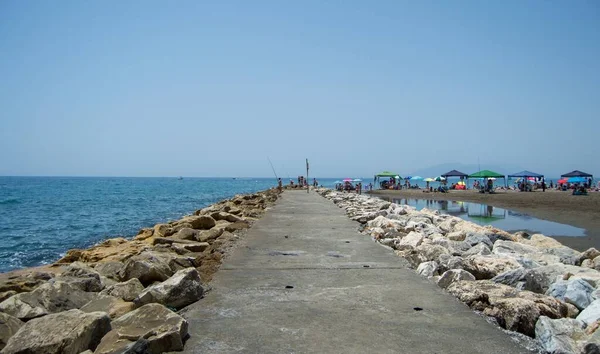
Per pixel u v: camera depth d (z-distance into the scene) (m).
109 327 3.78
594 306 4.23
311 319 4.29
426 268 6.02
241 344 3.69
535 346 3.68
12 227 21.30
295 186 46.66
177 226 11.02
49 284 4.73
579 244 14.41
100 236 18.08
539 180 60.00
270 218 13.34
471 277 5.42
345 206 17.97
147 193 64.50
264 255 7.39
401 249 8.18
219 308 4.62
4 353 3.43
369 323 4.18
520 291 4.70
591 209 26.78
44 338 3.49
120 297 4.97
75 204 38.66
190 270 5.05
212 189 86.31
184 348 3.60
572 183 51.84
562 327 3.73
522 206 30.61
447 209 30.11
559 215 24.08
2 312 4.18
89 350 3.45
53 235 18.42
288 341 3.75
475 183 60.81
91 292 5.16
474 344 3.71
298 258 7.14
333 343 3.71
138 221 23.95
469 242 8.94
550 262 7.56
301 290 5.29
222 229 9.93
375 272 6.17
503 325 4.12
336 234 9.86
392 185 60.31
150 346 3.45
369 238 9.27
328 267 6.48
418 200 41.16
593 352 3.22
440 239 8.56
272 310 4.55
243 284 5.55
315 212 15.53
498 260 6.02
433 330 4.00
